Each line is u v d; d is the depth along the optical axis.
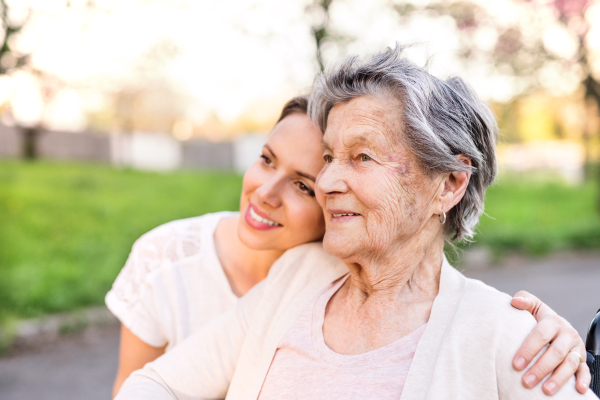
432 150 1.07
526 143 18.64
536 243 8.49
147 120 27.59
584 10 7.46
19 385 3.58
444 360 1.00
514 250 8.27
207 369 1.32
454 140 1.10
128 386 1.29
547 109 13.14
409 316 1.12
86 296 4.95
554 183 17.17
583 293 5.95
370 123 1.08
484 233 8.59
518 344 0.98
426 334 1.05
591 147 14.61
